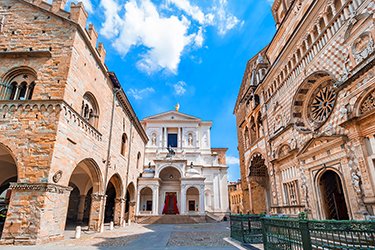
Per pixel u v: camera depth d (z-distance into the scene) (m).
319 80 16.75
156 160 41.00
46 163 13.89
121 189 28.78
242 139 32.84
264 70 27.84
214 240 14.48
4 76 16.44
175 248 11.46
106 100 23.62
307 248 6.49
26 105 15.21
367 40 12.01
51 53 16.86
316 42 16.06
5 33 17.78
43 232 13.01
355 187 12.23
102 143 22.06
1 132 14.65
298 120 18.50
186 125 52.84
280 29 23.91
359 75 12.16
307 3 19.11
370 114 11.35
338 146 13.62
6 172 22.38
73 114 16.66
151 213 37.41
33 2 18.67
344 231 5.87
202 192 38.75
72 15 18.02
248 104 29.98
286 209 18.97
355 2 12.85
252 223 13.08
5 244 12.35
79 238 15.98
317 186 15.61
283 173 20.06
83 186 31.45
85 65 19.02
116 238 16.06
